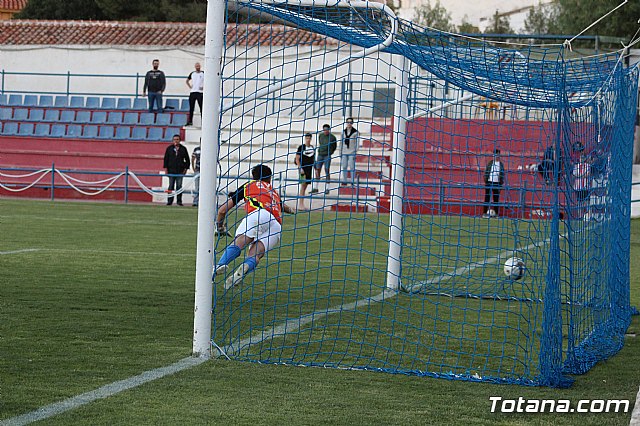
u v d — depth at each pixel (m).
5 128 49.62
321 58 47.72
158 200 44.66
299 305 14.27
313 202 41.44
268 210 14.39
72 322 12.11
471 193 33.81
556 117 9.85
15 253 20.47
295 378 9.32
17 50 54.50
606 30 47.72
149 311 13.20
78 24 55.69
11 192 45.84
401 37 12.02
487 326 12.82
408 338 11.76
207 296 10.23
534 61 12.55
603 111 12.05
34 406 7.80
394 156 16.75
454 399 8.63
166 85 53.59
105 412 7.68
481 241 26.45
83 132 48.91
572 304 10.18
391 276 16.41
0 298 14.01
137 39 54.19
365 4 11.89
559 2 52.59
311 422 7.61
